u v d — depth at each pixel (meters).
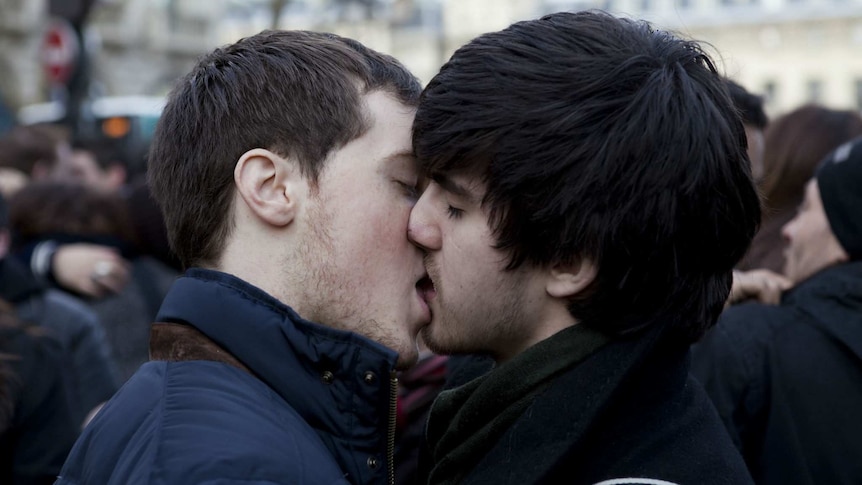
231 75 1.19
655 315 1.06
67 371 2.08
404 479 1.72
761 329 1.69
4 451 1.98
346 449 1.12
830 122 2.21
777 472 1.61
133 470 1.01
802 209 1.89
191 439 1.00
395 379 1.18
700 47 1.12
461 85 1.09
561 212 1.04
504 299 1.12
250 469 0.98
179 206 1.20
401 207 1.19
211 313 1.13
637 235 1.03
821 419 1.59
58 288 2.78
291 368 1.11
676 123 1.03
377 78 1.21
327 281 1.17
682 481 1.02
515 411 1.11
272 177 1.16
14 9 20.97
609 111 1.03
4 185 3.85
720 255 1.09
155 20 25.92
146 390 1.10
